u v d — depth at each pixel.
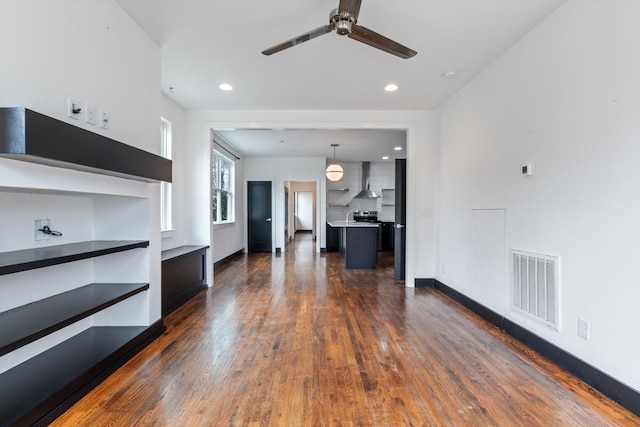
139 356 2.44
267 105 4.46
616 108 1.89
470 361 2.39
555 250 2.36
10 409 1.56
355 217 9.64
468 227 3.70
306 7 2.34
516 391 2.00
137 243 2.50
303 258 7.57
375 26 2.58
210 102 4.33
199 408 1.81
